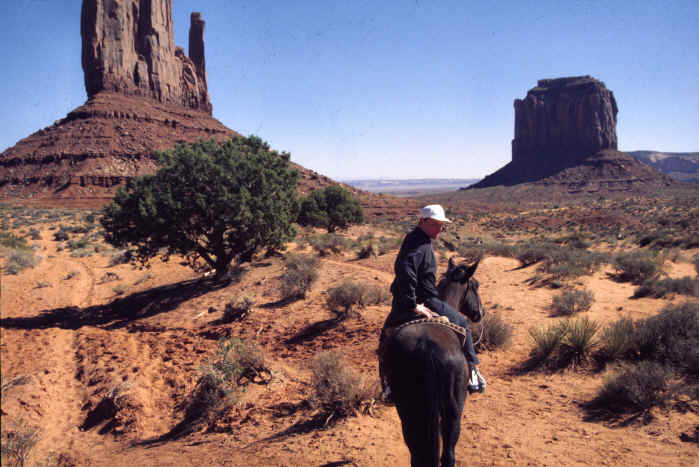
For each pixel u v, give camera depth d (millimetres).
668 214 88125
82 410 7891
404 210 129375
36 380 9047
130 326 15352
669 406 5199
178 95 168125
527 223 99938
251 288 17078
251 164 19125
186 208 18141
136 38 155500
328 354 6684
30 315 18016
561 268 15555
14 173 106875
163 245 19125
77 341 12648
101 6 145500
